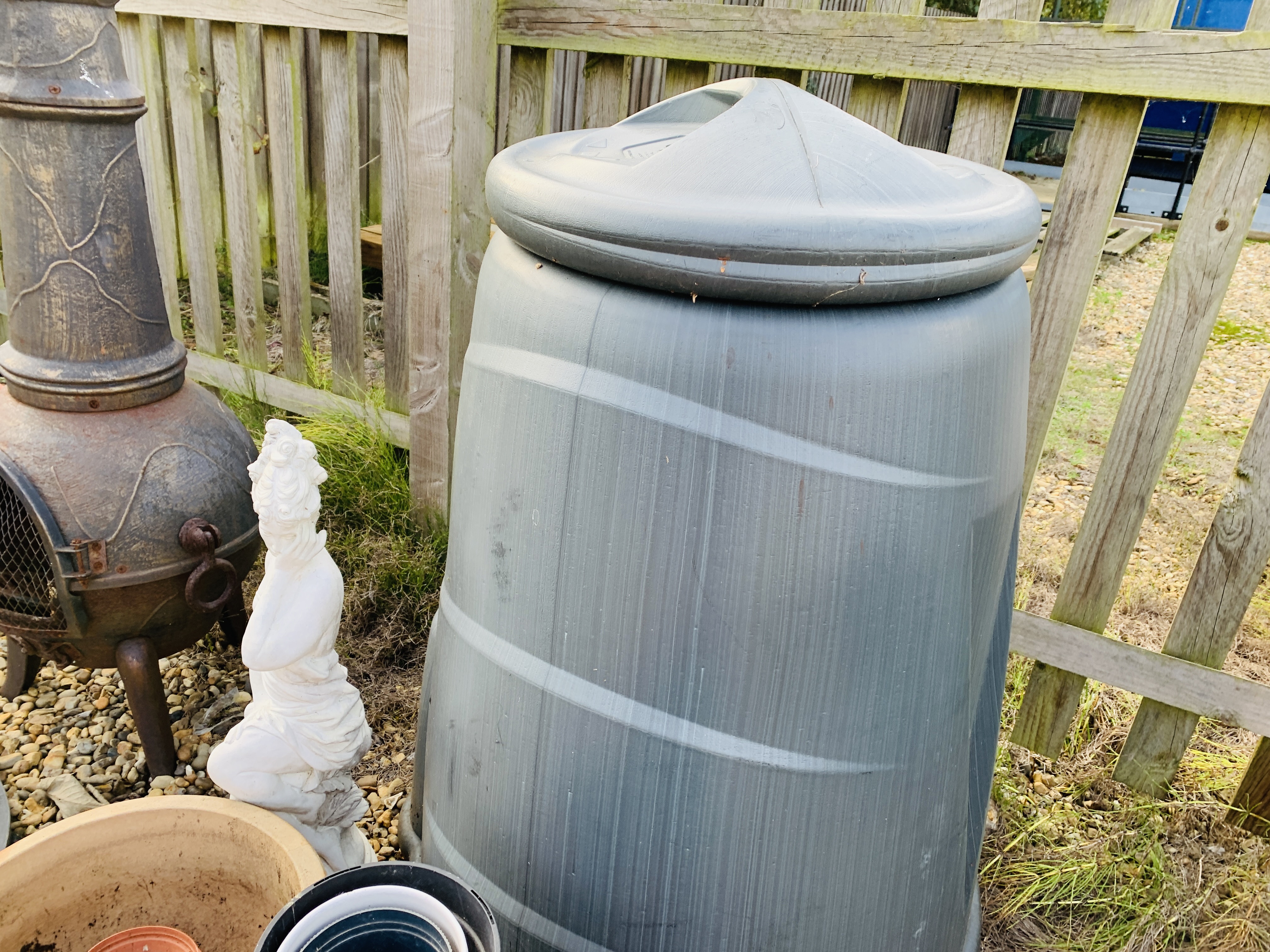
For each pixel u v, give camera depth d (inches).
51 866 50.6
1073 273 71.2
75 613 68.2
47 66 61.4
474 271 94.3
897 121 74.4
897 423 39.2
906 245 37.0
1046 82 66.4
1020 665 91.4
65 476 66.1
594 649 43.5
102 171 65.0
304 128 177.6
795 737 42.4
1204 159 64.8
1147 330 70.2
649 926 46.1
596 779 44.8
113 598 68.7
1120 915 67.7
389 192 100.9
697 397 38.6
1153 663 76.8
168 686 86.7
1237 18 240.1
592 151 48.3
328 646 55.0
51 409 67.7
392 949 43.7
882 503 39.8
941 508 41.7
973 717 49.4
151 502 68.3
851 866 45.4
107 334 67.7
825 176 40.1
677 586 40.8
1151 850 71.9
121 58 66.2
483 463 47.0
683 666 41.9
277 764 55.0
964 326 41.1
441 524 102.0
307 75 173.5
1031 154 285.6
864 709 42.8
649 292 39.9
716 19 75.9
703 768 42.8
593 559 42.3
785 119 43.3
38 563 69.9
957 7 228.5
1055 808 78.1
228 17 104.4
